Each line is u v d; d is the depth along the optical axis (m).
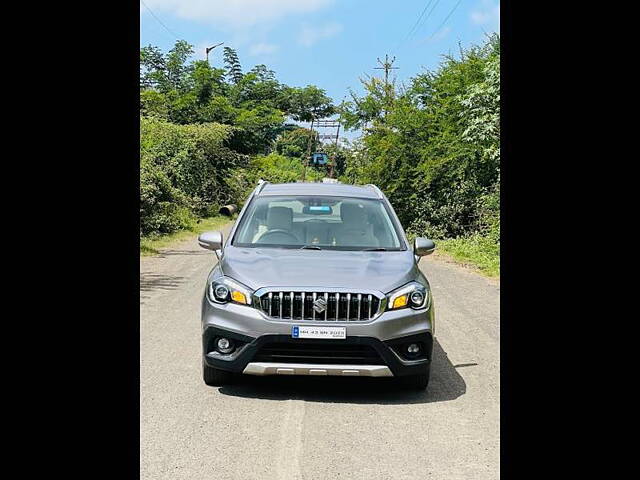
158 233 22.56
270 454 4.90
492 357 7.73
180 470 4.60
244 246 7.03
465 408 5.95
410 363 6.02
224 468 4.64
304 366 5.87
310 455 4.91
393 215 7.51
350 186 8.09
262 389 6.39
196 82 48.06
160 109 39.72
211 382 6.42
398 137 25.22
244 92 60.03
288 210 7.35
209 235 7.17
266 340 5.89
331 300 5.93
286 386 6.50
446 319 9.97
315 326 5.86
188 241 21.94
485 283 13.91
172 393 6.20
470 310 10.75
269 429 5.39
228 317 6.02
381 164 25.48
